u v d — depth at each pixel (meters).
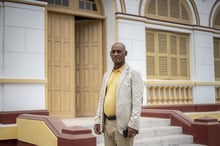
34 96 7.36
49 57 8.43
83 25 9.51
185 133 7.71
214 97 11.08
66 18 8.79
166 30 10.20
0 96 7.00
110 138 4.10
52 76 8.45
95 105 9.23
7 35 7.08
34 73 7.41
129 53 9.18
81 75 9.41
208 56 11.10
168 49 10.29
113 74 4.19
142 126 7.59
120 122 3.89
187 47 10.78
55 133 5.34
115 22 9.07
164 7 10.18
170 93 10.06
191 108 10.38
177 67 10.47
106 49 9.27
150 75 9.80
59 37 8.63
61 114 8.55
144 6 9.66
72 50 8.84
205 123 7.37
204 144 7.26
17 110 7.10
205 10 11.16
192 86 10.58
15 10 7.20
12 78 7.05
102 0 9.39
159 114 8.35
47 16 8.43
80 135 5.03
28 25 7.37
